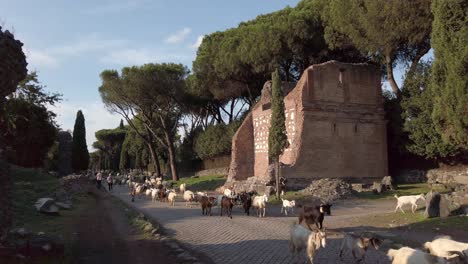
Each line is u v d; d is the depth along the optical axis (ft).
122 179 258.57
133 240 55.93
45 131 161.48
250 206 90.33
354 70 145.89
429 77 128.47
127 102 213.87
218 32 211.20
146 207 104.63
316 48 167.84
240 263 41.42
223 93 209.56
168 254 46.47
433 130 127.13
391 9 119.03
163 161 296.51
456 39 88.33
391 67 145.69
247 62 173.78
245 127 161.68
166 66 209.87
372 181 143.02
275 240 54.54
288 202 86.99
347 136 141.38
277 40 160.15
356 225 67.77
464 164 131.13
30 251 41.55
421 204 86.58
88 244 52.80
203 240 55.16
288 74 184.85
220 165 222.07
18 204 79.20
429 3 112.27
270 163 140.05
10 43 41.06
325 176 135.54
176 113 229.86
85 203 114.93
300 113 135.95
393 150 154.92
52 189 114.93
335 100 141.18
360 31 136.05
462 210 66.28
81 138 268.82
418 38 122.62
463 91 87.66
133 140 330.13
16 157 151.94
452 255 34.53
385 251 46.83
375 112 147.23
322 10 160.45
